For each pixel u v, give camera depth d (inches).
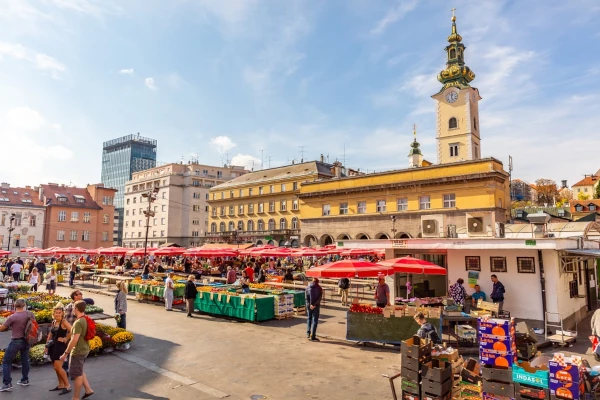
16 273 1143.6
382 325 473.1
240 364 406.3
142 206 3703.3
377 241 659.4
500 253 573.0
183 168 3587.6
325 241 2026.3
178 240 3427.7
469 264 596.4
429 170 1691.7
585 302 682.2
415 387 269.1
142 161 5674.2
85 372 378.9
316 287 527.2
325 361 417.1
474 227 764.6
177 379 359.3
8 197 2642.7
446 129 2132.1
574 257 598.2
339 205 1958.7
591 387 250.2
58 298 664.4
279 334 548.7
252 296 642.8
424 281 738.2
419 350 271.4
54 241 2701.8
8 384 327.0
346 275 496.7
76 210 2817.4
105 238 2928.2
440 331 444.1
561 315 505.7
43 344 424.8
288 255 1196.5
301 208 2123.5
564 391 229.6
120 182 5580.7
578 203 2135.8
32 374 371.9
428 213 1635.1
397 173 1784.0
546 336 502.0
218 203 2910.9
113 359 424.2
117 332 472.7
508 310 557.3
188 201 3454.7
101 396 317.1
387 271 518.6
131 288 911.0
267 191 2581.2
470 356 426.6
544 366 255.3
